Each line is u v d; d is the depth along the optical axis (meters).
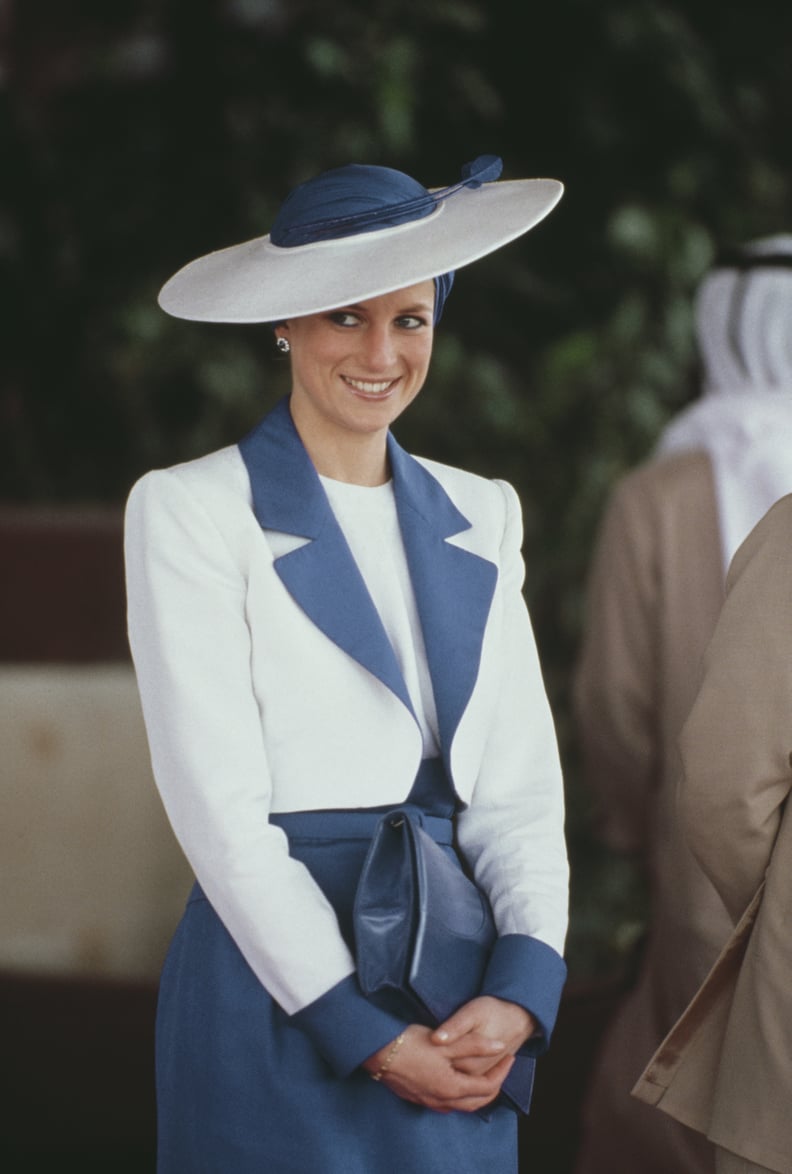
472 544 7.62
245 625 7.17
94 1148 12.53
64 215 20.08
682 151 20.69
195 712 7.02
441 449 19.50
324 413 7.37
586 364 19.27
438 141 20.72
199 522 7.15
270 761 7.18
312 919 6.88
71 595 14.45
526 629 7.78
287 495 7.30
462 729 7.36
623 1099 10.43
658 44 20.30
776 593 7.52
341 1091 6.98
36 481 19.81
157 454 19.78
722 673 7.56
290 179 20.17
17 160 19.94
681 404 19.45
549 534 19.30
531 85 20.73
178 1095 7.17
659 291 19.53
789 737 7.48
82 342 19.89
